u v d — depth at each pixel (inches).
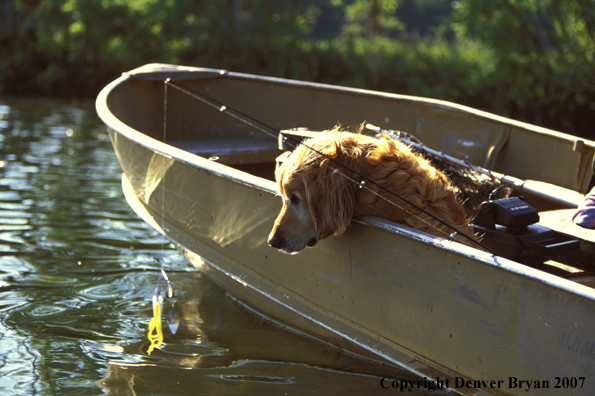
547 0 481.4
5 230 157.1
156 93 164.4
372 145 86.1
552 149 131.9
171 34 599.2
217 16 596.7
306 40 634.2
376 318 88.2
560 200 114.7
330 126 165.5
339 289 92.8
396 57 601.0
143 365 93.9
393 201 83.7
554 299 67.5
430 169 89.9
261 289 106.0
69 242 151.3
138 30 591.8
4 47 580.7
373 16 810.8
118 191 201.6
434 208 86.9
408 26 1758.1
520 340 71.1
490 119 141.6
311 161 82.9
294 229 84.7
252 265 106.8
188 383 88.7
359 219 85.7
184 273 137.2
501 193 118.5
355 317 91.7
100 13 582.2
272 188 94.2
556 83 470.3
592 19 472.7
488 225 93.0
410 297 82.4
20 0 609.6
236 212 104.7
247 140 169.8
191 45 601.0
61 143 286.8
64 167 234.1
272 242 85.4
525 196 129.1
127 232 161.6
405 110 155.8
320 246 94.2
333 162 82.3
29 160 243.3
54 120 371.9
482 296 74.0
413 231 80.1
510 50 467.2
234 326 109.3
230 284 116.6
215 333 106.3
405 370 88.5
